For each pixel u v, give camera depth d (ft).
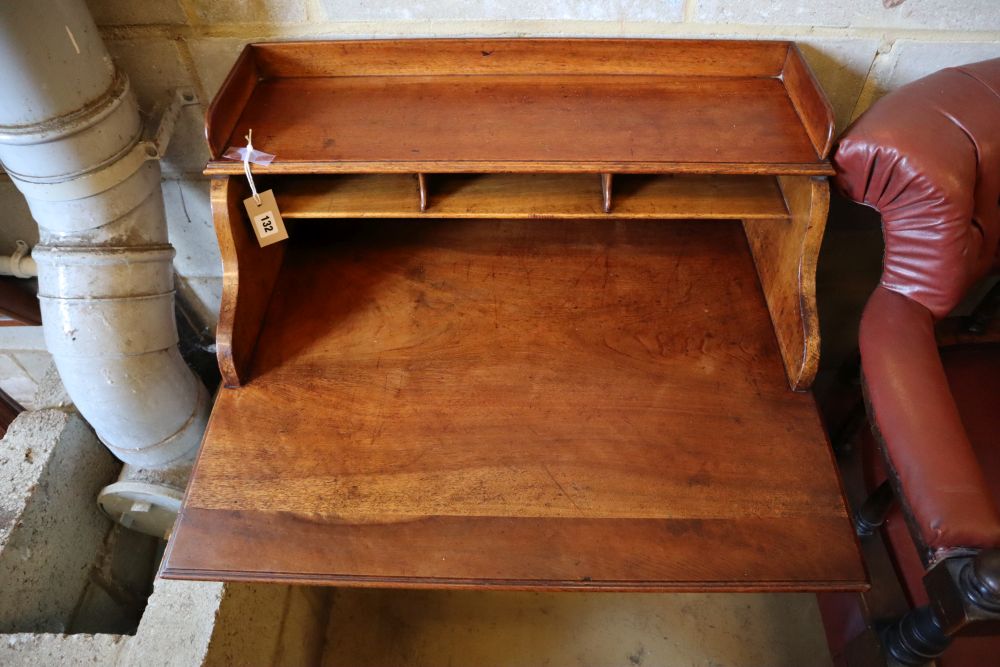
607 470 2.97
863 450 3.88
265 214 3.08
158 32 3.47
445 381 3.28
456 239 3.96
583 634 5.04
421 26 3.46
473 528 2.81
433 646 5.02
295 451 3.03
